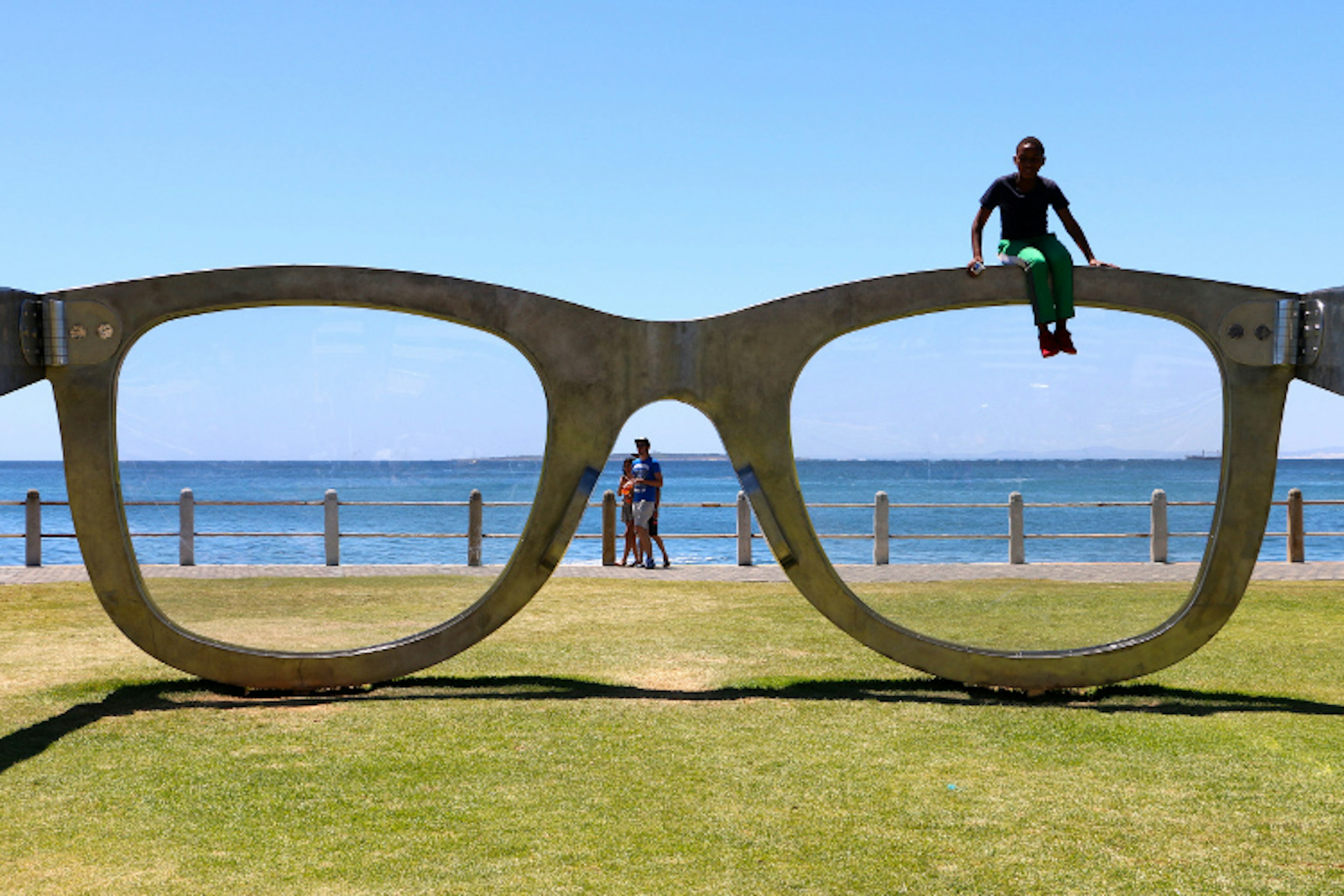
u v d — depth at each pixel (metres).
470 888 2.81
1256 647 6.46
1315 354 4.68
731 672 5.67
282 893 2.78
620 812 3.39
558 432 4.92
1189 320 4.77
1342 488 46.69
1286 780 3.70
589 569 12.78
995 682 4.97
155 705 4.82
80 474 4.80
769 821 3.31
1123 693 5.08
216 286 4.82
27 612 8.02
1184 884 2.84
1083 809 3.41
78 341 4.75
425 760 3.94
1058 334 4.81
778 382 4.88
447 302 4.87
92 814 3.37
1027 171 4.86
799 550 4.95
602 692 5.08
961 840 3.15
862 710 4.70
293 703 4.85
